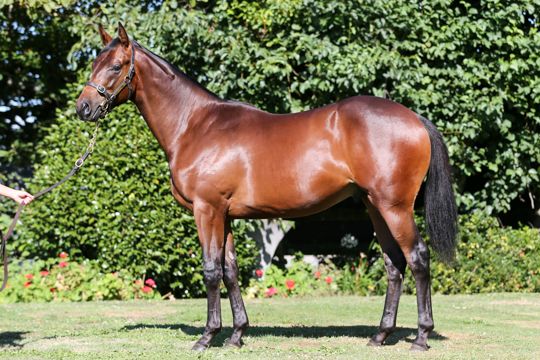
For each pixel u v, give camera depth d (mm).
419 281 5121
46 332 6258
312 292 9695
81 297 8953
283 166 5184
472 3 10109
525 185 9969
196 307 7996
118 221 9016
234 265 5516
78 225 9148
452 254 5227
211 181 5270
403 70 9148
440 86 9562
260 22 9289
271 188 5215
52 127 9781
